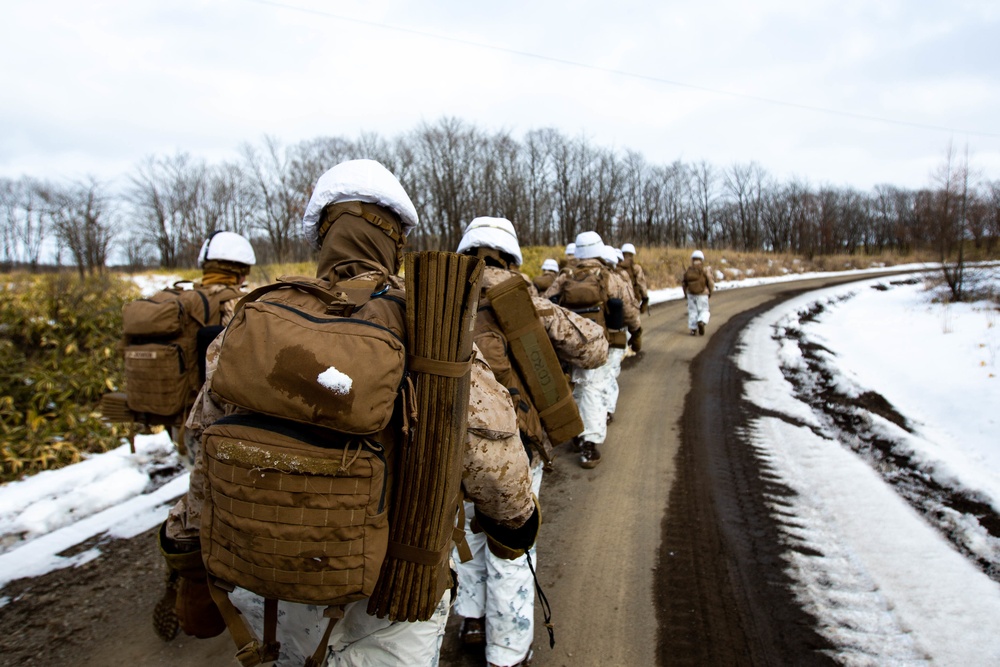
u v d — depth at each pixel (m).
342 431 1.07
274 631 1.27
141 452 5.37
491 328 2.39
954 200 16.16
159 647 2.75
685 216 69.50
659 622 2.90
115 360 7.33
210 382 1.35
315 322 1.13
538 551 3.65
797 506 4.13
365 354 1.08
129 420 3.16
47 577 3.32
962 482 4.11
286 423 1.11
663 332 12.90
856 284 29.73
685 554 3.56
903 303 16.56
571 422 2.55
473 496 1.47
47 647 2.73
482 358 1.50
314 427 1.10
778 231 71.56
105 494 4.41
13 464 4.96
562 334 3.16
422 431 1.21
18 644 2.74
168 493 4.47
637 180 62.91
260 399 1.07
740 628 2.83
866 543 3.53
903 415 5.97
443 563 1.28
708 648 2.69
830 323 14.23
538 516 1.71
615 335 5.82
